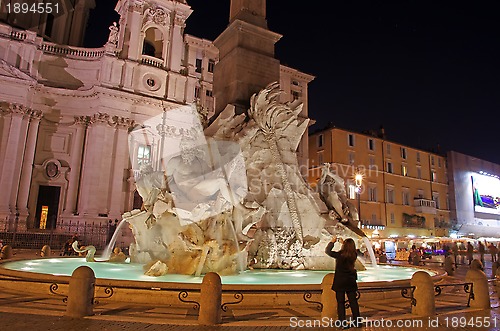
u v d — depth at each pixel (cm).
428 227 4750
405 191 4700
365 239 1209
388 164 4612
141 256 1082
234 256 958
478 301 754
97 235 3073
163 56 3934
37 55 3528
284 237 1106
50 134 3500
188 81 3978
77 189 3444
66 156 3503
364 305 712
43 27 4000
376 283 761
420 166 4972
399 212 4566
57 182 3431
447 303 789
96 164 3403
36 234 2859
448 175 5316
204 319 561
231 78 1216
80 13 4503
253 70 1223
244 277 905
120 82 3653
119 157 3503
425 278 673
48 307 632
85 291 594
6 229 2986
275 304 679
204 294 572
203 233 927
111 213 3369
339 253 595
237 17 1267
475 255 3581
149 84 3788
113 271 972
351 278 579
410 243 3897
